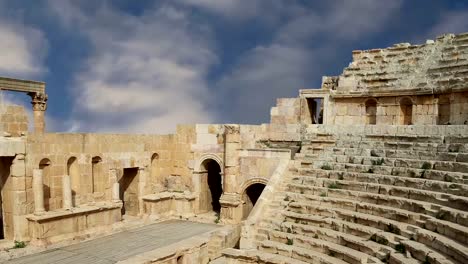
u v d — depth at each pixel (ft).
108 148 85.87
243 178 90.58
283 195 70.59
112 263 62.49
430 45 97.76
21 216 68.39
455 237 43.86
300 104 102.42
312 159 77.92
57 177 76.13
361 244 52.01
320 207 63.16
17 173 68.23
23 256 64.75
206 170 101.86
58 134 76.07
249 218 64.95
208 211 102.68
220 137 96.48
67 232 73.26
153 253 59.82
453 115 84.79
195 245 65.10
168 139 103.50
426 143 64.59
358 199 61.98
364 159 69.67
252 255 57.67
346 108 102.27
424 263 43.11
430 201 53.01
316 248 56.49
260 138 99.86
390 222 53.01
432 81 89.51
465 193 50.19
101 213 80.38
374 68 104.27
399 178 59.93
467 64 85.40
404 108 95.61
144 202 94.02
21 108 71.36
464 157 56.44
